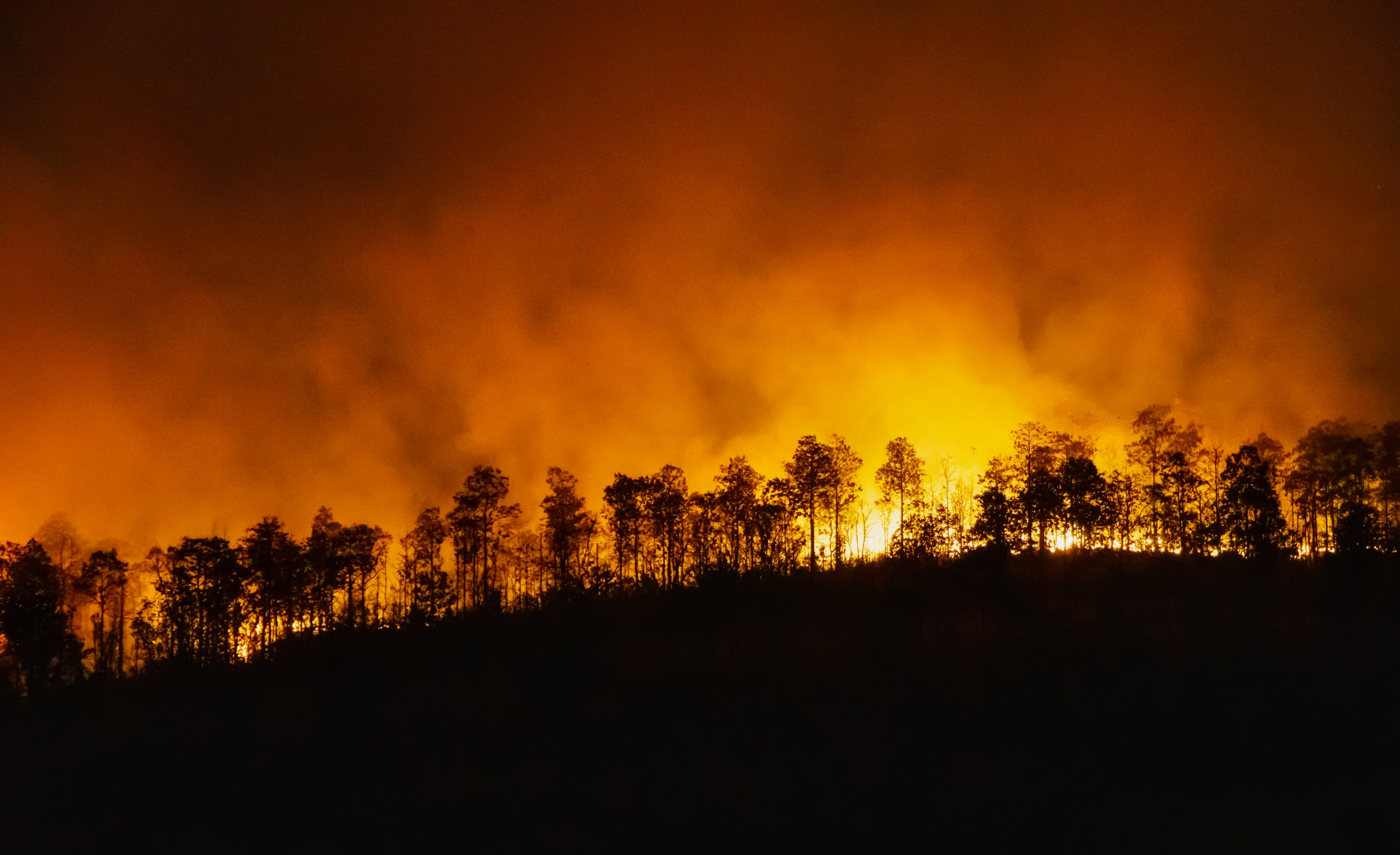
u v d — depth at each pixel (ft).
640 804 113.19
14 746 146.00
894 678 149.69
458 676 162.71
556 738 136.05
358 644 178.40
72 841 112.57
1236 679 142.00
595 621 183.73
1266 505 201.16
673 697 146.82
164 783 128.36
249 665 191.52
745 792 114.73
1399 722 126.52
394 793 121.08
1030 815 106.32
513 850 103.40
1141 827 103.45
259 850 107.86
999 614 176.96
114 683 184.24
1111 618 172.14
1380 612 166.40
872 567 221.25
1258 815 105.50
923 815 106.32
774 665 158.81
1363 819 103.35
